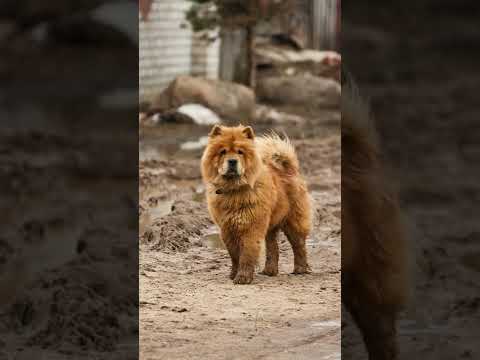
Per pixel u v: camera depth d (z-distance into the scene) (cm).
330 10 1084
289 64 1324
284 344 483
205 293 506
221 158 575
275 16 1200
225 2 1022
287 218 572
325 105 1230
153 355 480
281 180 585
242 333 489
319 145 866
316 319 502
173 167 596
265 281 530
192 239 547
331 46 1345
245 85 1125
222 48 1027
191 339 480
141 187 575
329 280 527
